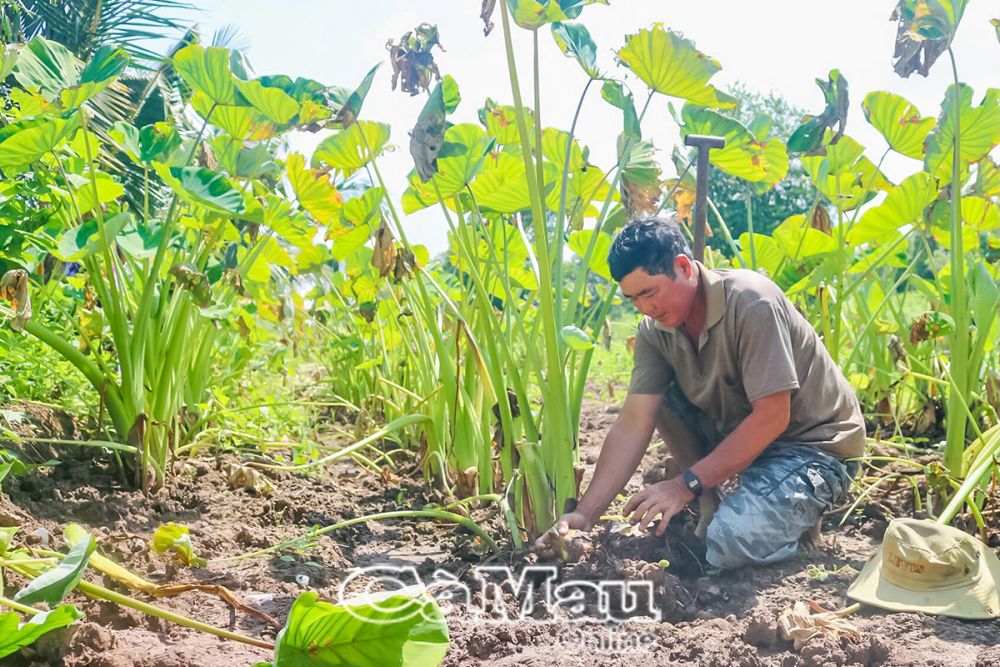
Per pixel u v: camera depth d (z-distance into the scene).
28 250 3.60
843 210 4.50
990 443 3.06
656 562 2.66
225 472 3.66
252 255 3.95
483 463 3.73
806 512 2.79
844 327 5.44
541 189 2.87
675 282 2.66
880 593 2.43
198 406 3.98
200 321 3.86
